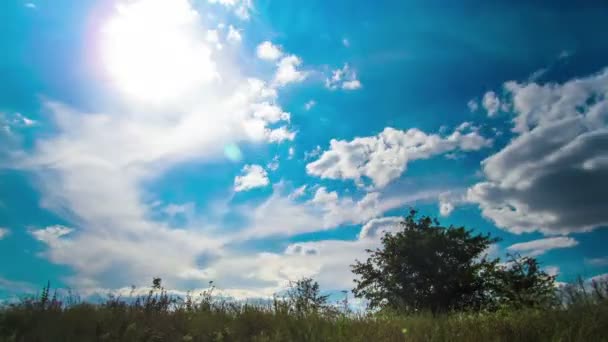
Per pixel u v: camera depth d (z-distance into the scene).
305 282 10.96
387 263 29.59
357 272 30.25
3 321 8.32
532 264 14.27
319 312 10.27
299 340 8.19
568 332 7.49
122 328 8.43
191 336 8.41
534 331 8.05
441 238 28.69
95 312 9.34
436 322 9.21
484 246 29.02
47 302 9.44
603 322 7.95
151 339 8.05
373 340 8.07
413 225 30.80
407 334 8.36
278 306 10.42
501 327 8.51
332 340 8.05
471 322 9.15
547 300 9.83
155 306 10.12
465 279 26.09
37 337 7.83
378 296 28.81
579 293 9.53
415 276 28.22
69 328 8.33
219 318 9.63
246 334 8.89
